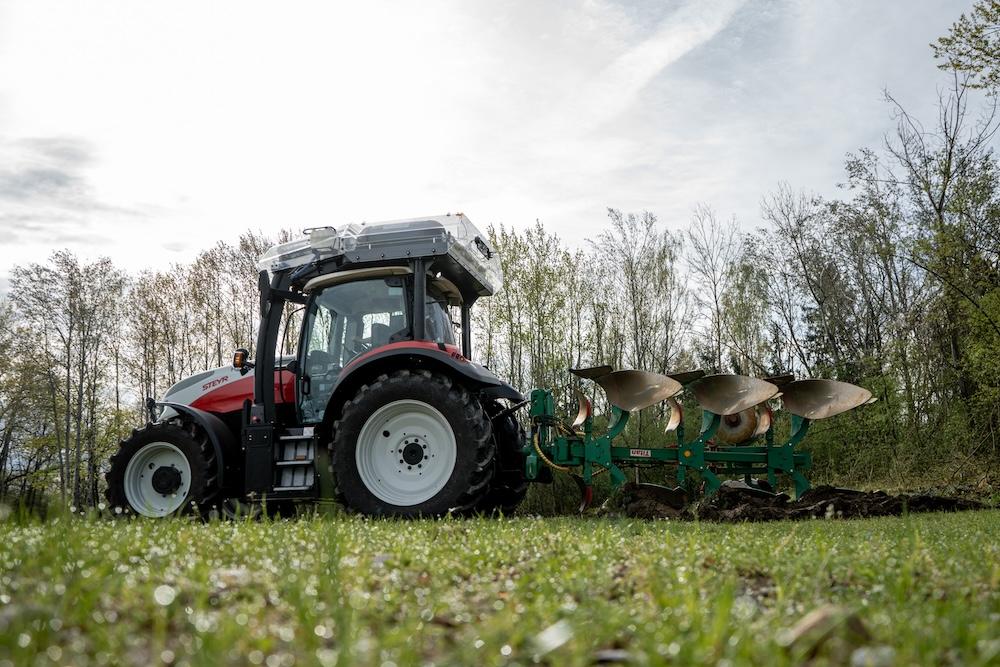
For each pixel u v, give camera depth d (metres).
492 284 8.37
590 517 7.04
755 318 23.94
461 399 6.61
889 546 3.15
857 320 23.36
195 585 2.00
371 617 1.79
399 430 6.73
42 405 28.36
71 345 28.67
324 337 7.37
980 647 1.38
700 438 7.27
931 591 2.18
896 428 15.82
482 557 2.87
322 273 7.42
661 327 21.81
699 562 2.63
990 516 6.43
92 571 2.14
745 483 8.18
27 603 1.69
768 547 3.11
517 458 7.72
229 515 6.94
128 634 1.55
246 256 27.50
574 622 1.56
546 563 2.62
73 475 27.75
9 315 28.69
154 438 7.29
